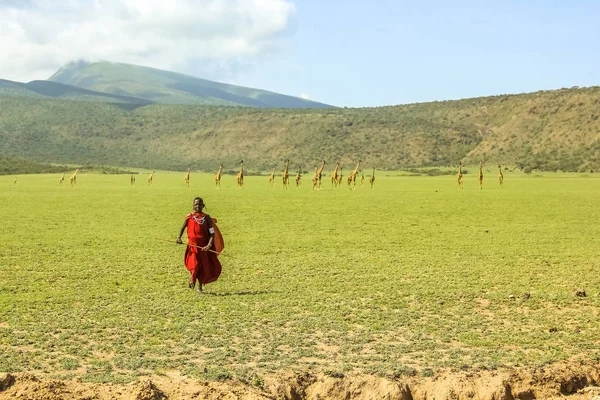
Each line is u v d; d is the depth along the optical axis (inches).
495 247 1016.2
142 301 589.9
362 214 1708.9
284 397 380.2
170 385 371.9
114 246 999.0
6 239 1075.9
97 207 1936.5
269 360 427.8
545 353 449.7
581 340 482.3
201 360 427.2
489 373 409.4
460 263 841.5
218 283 687.7
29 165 7598.4
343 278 720.3
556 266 824.9
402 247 1011.3
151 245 1015.6
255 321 522.9
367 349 455.5
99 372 399.2
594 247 1023.6
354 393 387.5
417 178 5526.6
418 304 595.2
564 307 590.2
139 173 7815.0
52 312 546.3
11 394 354.9
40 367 403.9
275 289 654.5
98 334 480.4
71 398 350.6
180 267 796.0
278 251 951.0
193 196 2637.8
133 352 438.0
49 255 892.6
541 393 394.9
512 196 2588.6
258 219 1540.4
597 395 385.7
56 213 1684.3
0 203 2076.8
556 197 2500.0
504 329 510.6
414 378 400.8
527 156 7170.3
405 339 481.7
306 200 2362.2
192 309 558.9
